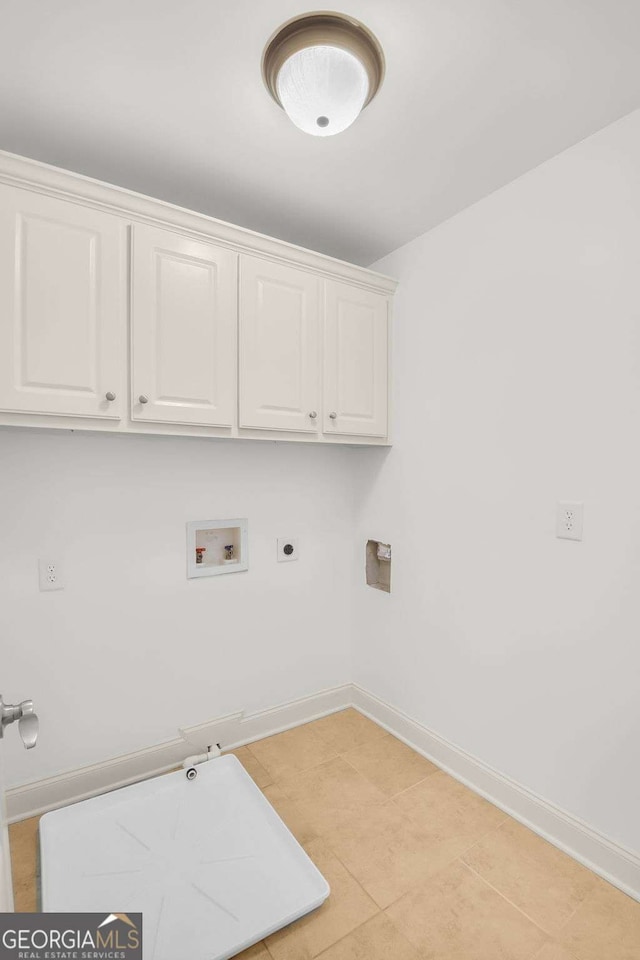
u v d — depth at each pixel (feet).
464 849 4.98
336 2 3.29
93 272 4.62
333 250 7.05
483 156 4.97
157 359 4.97
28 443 5.31
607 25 3.46
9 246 4.22
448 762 6.27
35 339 4.34
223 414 5.41
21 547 5.29
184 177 5.27
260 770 6.29
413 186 5.47
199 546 6.57
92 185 4.56
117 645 5.90
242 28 3.48
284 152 4.88
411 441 6.82
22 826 5.23
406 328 6.85
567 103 4.24
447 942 4.01
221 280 5.37
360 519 7.87
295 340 5.97
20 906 4.25
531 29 3.49
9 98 4.11
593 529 4.72
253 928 4.00
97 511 5.73
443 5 3.30
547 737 5.15
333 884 4.55
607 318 4.58
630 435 4.44
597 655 4.71
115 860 4.70
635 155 4.36
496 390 5.62
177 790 5.70
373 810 5.54
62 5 3.30
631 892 4.42
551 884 4.56
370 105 4.21
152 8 3.33
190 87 4.01
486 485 5.75
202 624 6.55
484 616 5.81
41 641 5.43
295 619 7.46
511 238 5.41
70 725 5.63
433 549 6.50
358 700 7.95
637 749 4.42
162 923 4.05
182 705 6.42
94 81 3.94
